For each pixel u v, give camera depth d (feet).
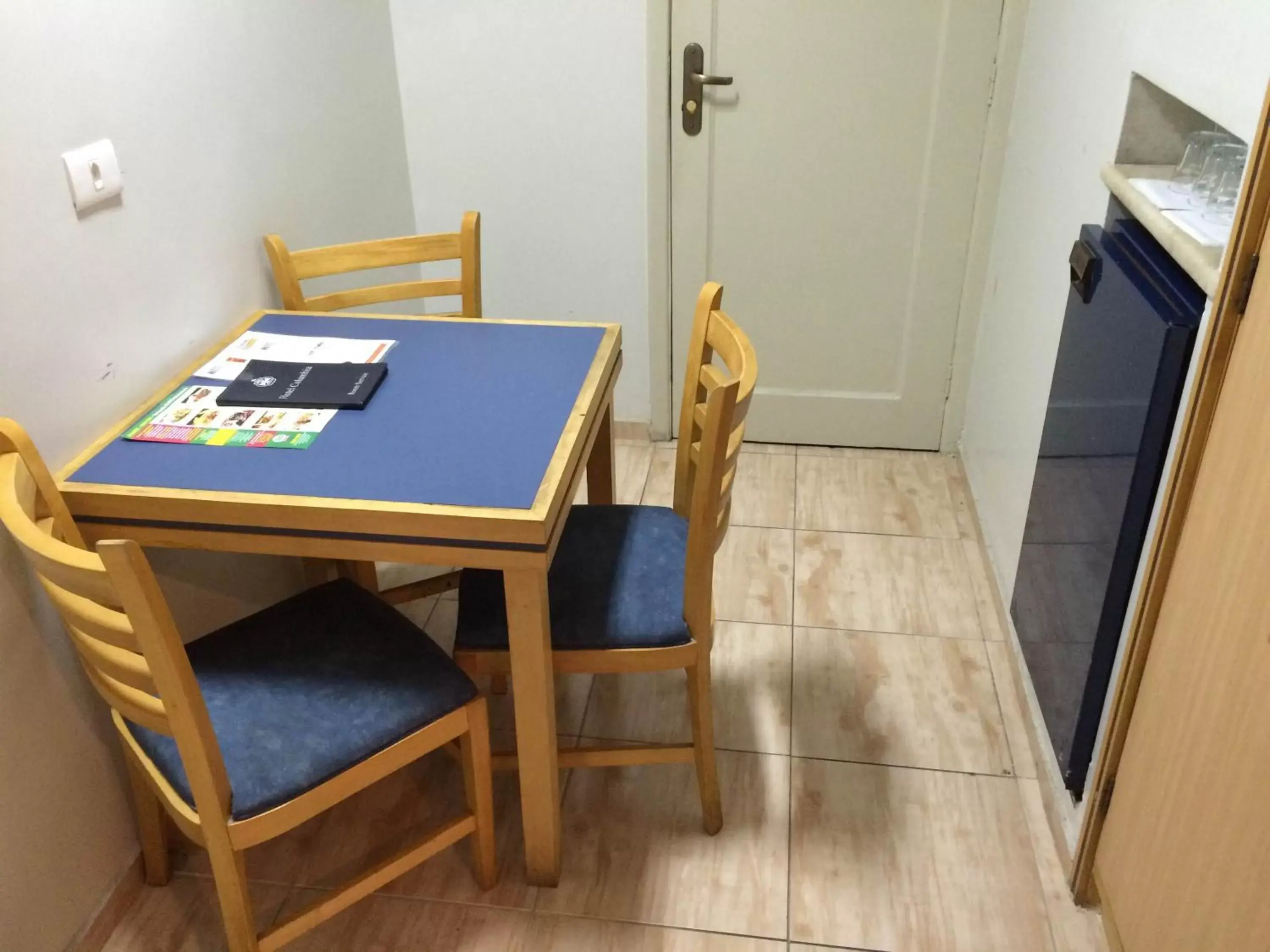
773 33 8.14
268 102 6.69
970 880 5.55
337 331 6.31
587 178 8.96
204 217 6.04
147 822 5.34
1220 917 3.76
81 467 4.82
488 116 8.83
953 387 9.38
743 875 5.60
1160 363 4.34
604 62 8.45
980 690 6.86
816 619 7.54
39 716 4.83
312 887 5.58
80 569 3.60
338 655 4.95
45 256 4.74
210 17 5.96
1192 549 4.11
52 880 5.01
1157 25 5.05
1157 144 5.40
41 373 4.76
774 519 8.76
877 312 9.19
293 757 4.41
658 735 6.54
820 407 9.71
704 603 5.19
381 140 8.52
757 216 8.90
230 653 4.95
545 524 4.34
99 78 5.04
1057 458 5.94
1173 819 4.23
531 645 4.75
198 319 6.04
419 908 5.46
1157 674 4.45
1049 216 6.89
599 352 5.98
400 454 4.86
